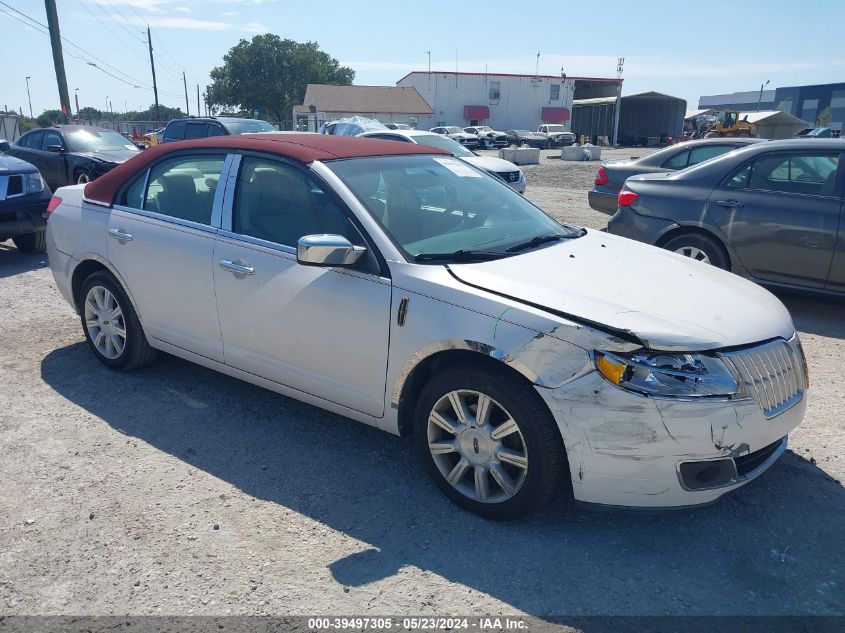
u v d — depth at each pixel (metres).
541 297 3.05
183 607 2.66
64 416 4.24
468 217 3.94
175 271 4.18
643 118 68.12
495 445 3.11
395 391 3.36
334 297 3.48
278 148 3.93
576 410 2.86
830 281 6.16
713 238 6.75
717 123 45.91
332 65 96.88
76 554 2.96
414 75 61.38
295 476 3.60
